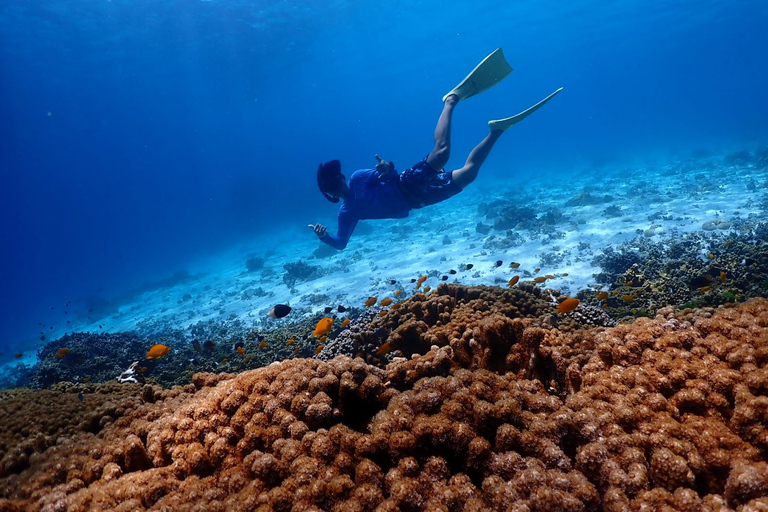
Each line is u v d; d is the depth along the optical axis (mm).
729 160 29891
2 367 22094
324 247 26219
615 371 3023
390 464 2627
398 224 32156
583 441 2520
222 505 2396
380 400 3211
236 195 57875
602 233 16344
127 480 2766
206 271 36469
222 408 3215
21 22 28484
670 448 2332
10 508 2607
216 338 12977
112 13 28844
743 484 1965
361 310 9891
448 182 5809
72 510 2475
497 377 3096
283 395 3123
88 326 25391
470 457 2527
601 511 2107
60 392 5633
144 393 4668
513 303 5637
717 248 9969
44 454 3418
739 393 2482
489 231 21781
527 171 58938
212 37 36375
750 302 3518
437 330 4887
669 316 3787
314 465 2535
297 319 14016
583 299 7566
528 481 2197
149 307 25938
